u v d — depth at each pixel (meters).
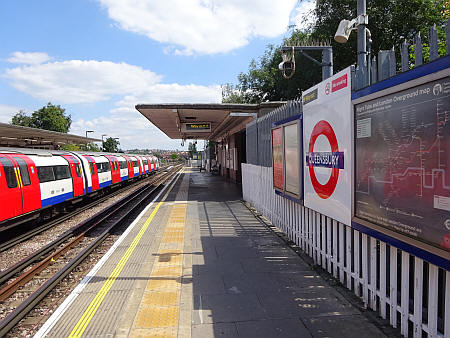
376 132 3.45
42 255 7.38
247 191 12.64
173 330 3.51
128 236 7.79
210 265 5.55
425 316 3.21
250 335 3.38
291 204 6.97
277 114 7.86
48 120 54.69
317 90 5.02
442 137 2.55
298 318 3.70
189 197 15.07
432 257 2.69
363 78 3.79
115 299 4.34
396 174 3.13
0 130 19.23
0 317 4.52
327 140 4.70
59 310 4.07
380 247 3.59
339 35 5.09
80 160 15.86
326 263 5.23
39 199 10.95
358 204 3.88
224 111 15.47
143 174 33.72
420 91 2.78
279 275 5.02
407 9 14.12
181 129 20.11
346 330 3.43
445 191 2.54
